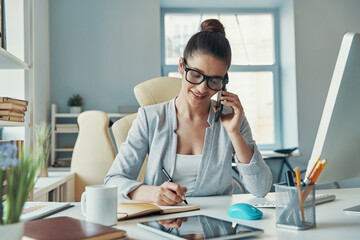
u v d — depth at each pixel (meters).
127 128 1.73
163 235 0.69
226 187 1.33
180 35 4.22
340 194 1.22
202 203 1.08
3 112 1.57
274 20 4.30
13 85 2.57
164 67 4.15
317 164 0.75
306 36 3.92
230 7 4.23
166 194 0.98
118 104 3.66
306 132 3.87
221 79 1.17
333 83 0.85
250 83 4.27
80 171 2.72
